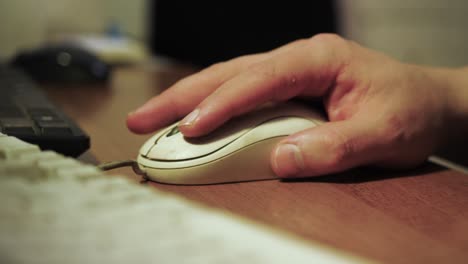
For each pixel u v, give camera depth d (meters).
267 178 0.41
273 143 0.41
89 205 0.27
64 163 0.31
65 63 0.85
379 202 0.38
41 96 0.56
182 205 0.27
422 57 1.65
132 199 0.27
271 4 1.46
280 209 0.36
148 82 0.89
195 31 1.45
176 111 0.44
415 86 0.45
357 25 1.55
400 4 1.58
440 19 1.65
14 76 0.70
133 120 0.44
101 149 0.47
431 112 0.45
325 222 0.34
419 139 0.44
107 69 0.88
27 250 0.23
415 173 0.44
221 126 0.41
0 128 0.42
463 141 0.48
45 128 0.42
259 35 1.47
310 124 0.43
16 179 0.29
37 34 1.18
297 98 0.45
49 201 0.27
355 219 0.35
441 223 0.35
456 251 0.31
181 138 0.40
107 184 0.29
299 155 0.40
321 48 0.44
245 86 0.40
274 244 0.24
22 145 0.33
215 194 0.38
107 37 1.20
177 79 0.93
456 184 0.42
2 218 0.25
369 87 0.43
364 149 0.42
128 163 0.41
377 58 0.45
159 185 0.40
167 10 1.40
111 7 1.29
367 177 0.43
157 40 1.40
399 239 0.32
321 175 0.42
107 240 0.24
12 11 1.15
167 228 0.25
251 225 0.26
